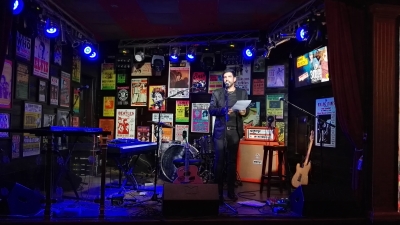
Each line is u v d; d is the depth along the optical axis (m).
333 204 3.74
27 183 4.79
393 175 3.79
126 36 7.07
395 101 3.82
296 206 3.89
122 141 5.13
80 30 6.37
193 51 6.77
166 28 6.53
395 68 3.84
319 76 5.65
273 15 5.82
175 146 5.82
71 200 4.31
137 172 6.53
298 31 5.36
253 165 6.10
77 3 5.34
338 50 3.94
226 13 5.73
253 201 4.45
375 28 3.83
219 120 4.31
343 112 3.93
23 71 5.01
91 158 4.89
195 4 5.33
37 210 3.67
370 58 3.85
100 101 7.46
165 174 5.78
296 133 6.52
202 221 3.52
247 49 6.41
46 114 5.64
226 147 4.30
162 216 3.60
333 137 5.43
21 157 4.93
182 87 7.24
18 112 4.94
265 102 6.89
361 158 4.02
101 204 3.61
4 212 3.48
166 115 7.28
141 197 4.62
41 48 5.47
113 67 7.45
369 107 3.84
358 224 3.69
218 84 7.11
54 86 5.88
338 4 3.96
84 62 7.06
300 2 5.24
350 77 3.93
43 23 5.08
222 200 4.19
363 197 3.87
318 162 5.88
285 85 6.75
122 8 5.53
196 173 4.87
